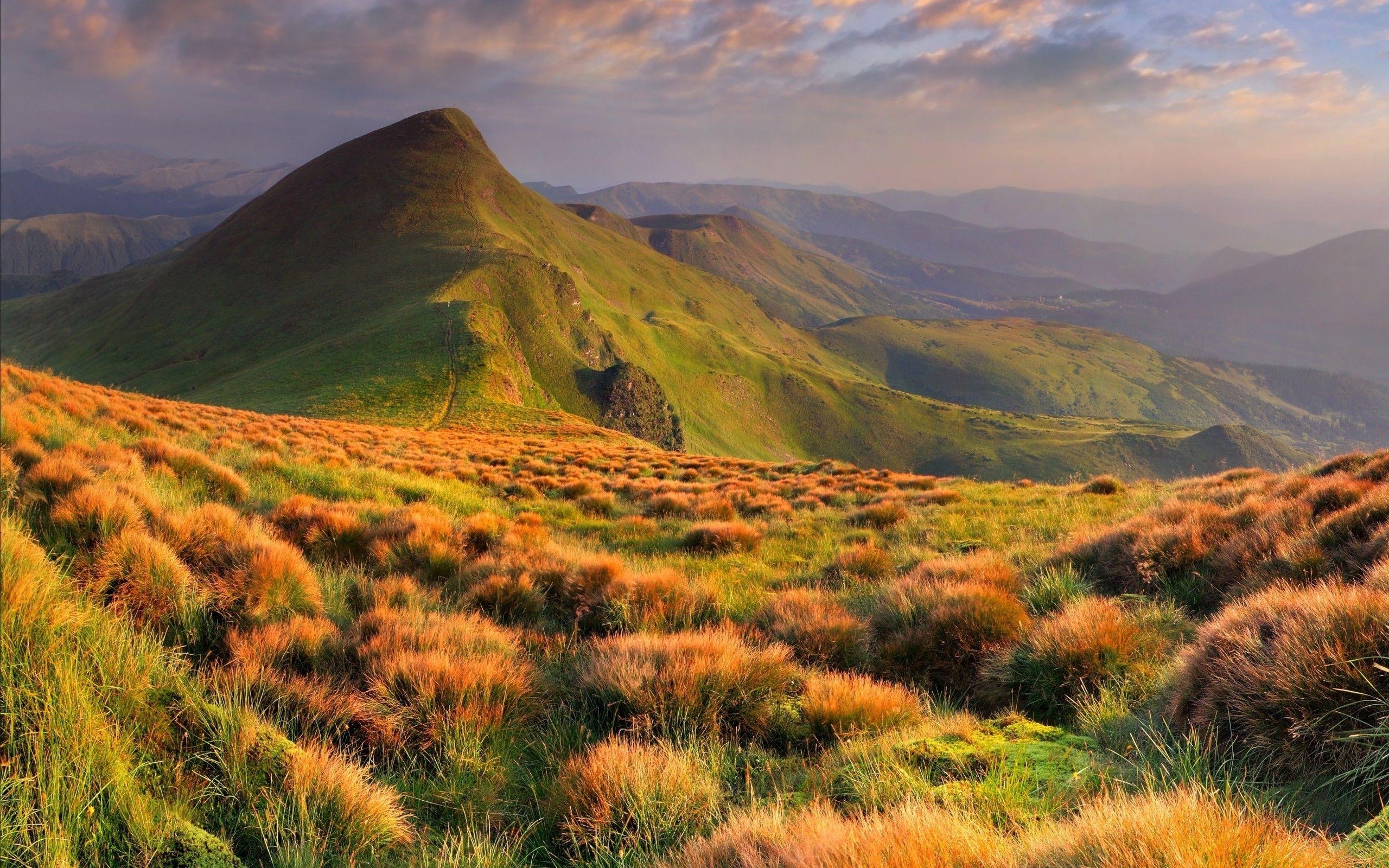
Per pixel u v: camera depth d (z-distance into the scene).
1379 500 6.93
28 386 14.12
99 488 6.17
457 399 96.56
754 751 4.60
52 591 3.77
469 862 3.11
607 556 8.86
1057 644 5.46
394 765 4.20
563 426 83.38
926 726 4.63
